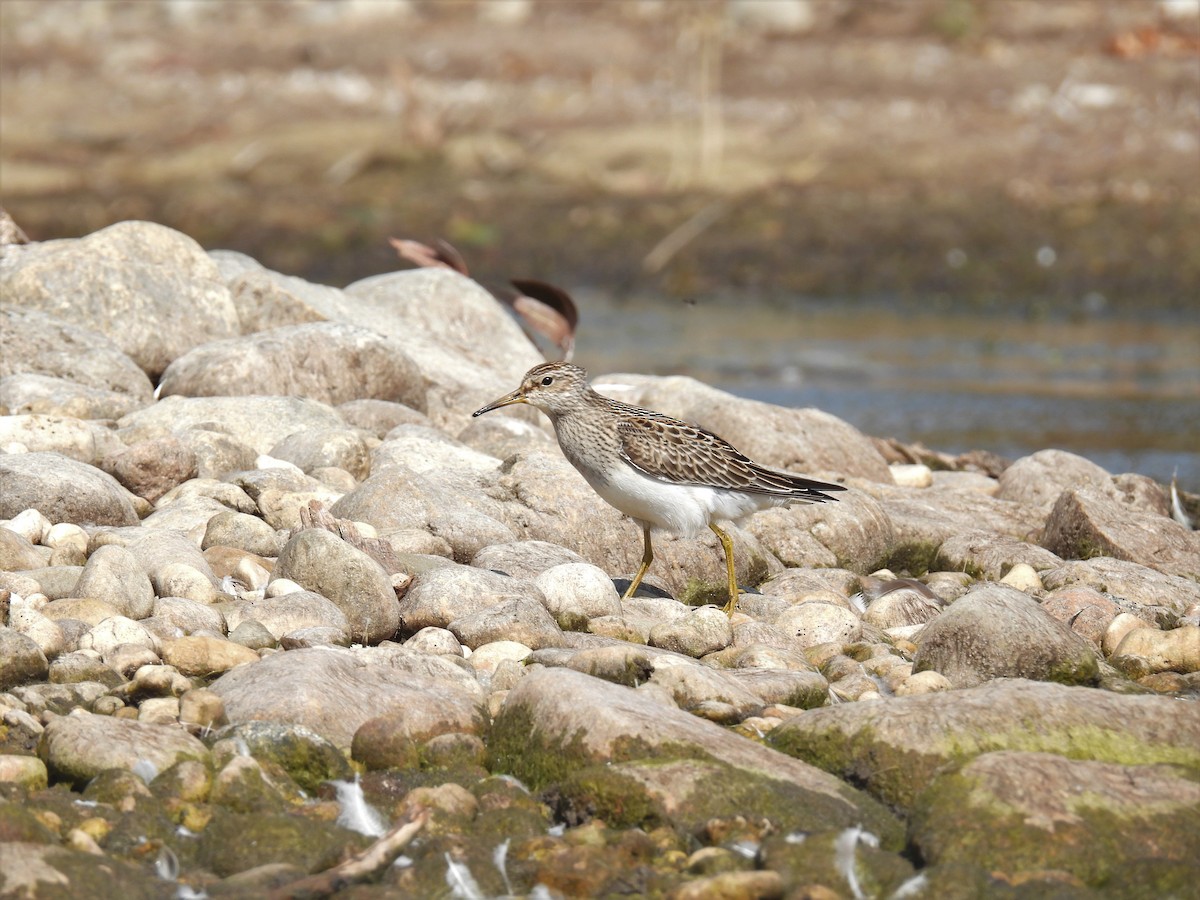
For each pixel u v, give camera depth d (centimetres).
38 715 922
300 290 1927
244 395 1620
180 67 5206
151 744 870
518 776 895
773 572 1370
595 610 1148
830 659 1119
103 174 4391
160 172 4419
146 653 997
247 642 1034
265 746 881
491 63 5197
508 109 4850
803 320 3453
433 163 4469
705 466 1233
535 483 1366
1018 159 4331
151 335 1738
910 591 1270
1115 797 827
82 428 1384
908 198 4116
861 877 778
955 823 809
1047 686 939
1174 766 866
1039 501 1694
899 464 1898
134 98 4962
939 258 3800
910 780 867
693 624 1118
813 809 839
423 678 977
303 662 955
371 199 4231
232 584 1150
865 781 880
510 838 820
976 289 3672
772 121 4659
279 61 5250
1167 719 918
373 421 1642
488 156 4500
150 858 794
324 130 4709
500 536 1278
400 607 1132
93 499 1245
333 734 912
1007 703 909
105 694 955
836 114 4691
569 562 1202
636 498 1234
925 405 2670
